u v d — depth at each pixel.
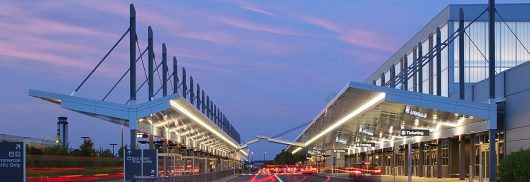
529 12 57.66
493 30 33.56
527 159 19.25
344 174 72.50
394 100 33.16
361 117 45.72
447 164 47.66
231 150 109.12
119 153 107.50
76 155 82.44
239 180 63.56
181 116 39.41
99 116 34.50
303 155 179.88
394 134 59.66
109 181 53.53
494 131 33.38
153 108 33.50
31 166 58.16
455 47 57.38
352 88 33.09
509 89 34.81
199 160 44.09
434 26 62.03
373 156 79.31
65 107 33.00
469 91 44.50
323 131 65.44
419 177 53.59
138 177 25.48
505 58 57.38
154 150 25.67
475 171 40.09
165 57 52.31
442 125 42.44
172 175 31.12
